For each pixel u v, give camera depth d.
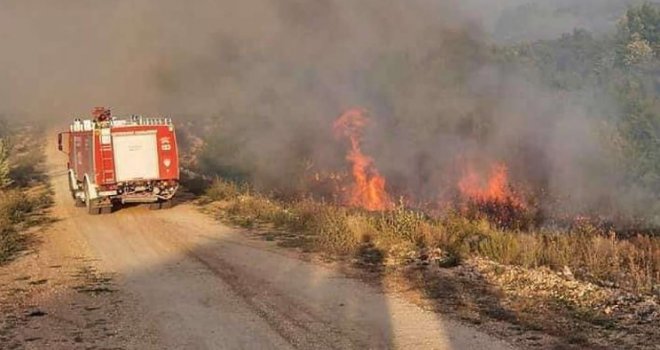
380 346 7.20
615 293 8.78
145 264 11.93
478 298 9.04
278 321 8.24
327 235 13.62
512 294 9.16
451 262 11.10
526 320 7.95
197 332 7.86
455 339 7.34
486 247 11.62
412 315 8.34
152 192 18.02
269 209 17.11
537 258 10.89
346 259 11.85
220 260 12.10
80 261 12.28
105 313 8.80
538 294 9.06
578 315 8.03
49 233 15.28
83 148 18.67
